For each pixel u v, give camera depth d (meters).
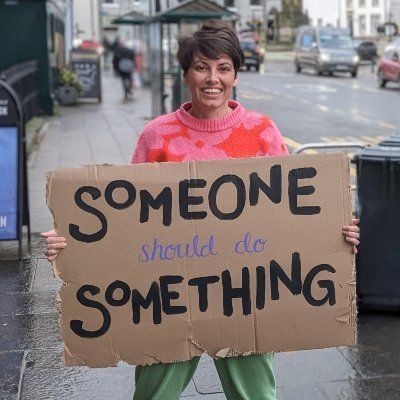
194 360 2.61
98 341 2.51
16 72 12.31
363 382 3.69
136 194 2.46
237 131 2.58
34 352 4.08
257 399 2.61
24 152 5.76
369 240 4.47
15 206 5.68
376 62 40.59
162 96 14.69
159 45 14.48
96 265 2.47
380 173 4.37
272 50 59.88
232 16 13.66
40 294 4.98
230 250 2.51
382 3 73.50
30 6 15.61
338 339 2.59
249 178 2.50
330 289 2.56
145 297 2.50
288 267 2.54
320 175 2.53
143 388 2.60
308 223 2.54
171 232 2.49
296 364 3.88
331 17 75.00
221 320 2.53
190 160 2.54
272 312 2.54
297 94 22.36
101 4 43.81
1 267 5.54
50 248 2.45
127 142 12.26
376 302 4.55
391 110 17.75
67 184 2.44
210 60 2.49
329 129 14.54
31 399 3.55
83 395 3.59
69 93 18.64
